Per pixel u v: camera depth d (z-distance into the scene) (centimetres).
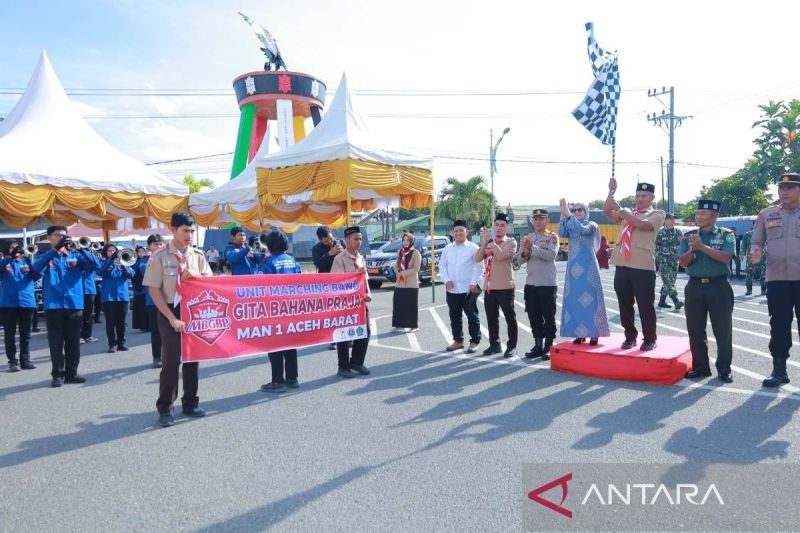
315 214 1485
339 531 305
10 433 481
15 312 751
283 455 416
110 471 395
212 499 347
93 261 676
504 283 722
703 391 549
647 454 398
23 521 324
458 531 302
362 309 655
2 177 881
